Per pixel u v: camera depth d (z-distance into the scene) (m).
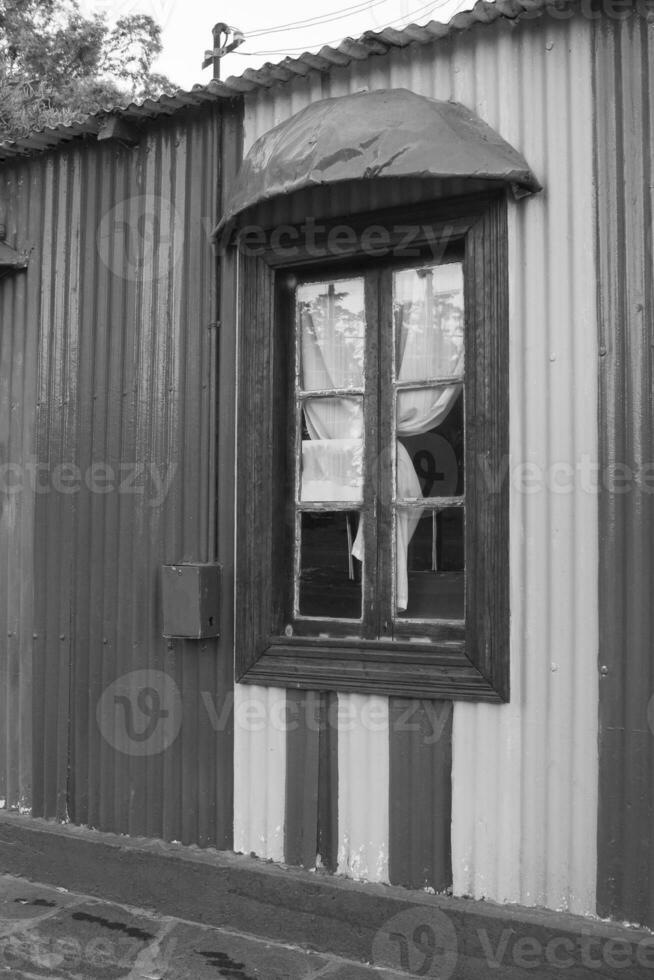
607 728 3.45
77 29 13.52
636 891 3.39
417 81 3.93
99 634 4.65
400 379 4.05
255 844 4.16
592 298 3.54
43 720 4.83
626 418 3.46
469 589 3.71
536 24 3.67
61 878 4.54
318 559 4.21
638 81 3.49
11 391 5.03
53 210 4.94
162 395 4.53
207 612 4.21
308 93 4.21
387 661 3.87
